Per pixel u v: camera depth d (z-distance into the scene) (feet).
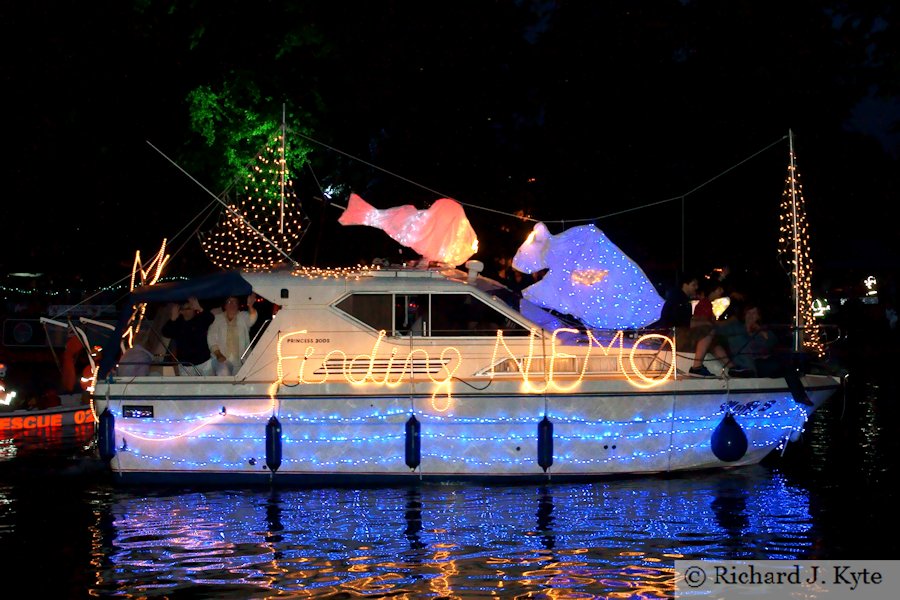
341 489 37.29
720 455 38.14
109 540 31.09
